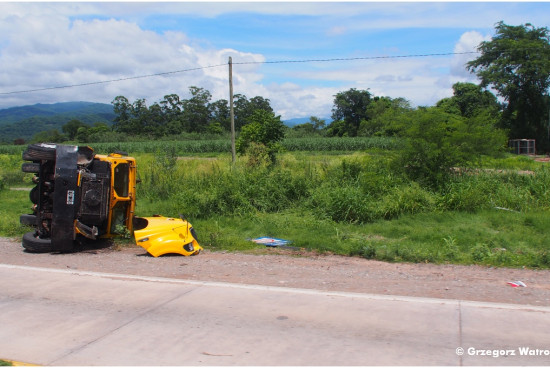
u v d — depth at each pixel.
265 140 23.88
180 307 5.73
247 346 4.59
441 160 16.59
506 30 54.53
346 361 4.25
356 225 13.19
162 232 9.49
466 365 4.18
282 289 6.49
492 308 5.65
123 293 6.32
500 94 54.38
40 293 6.34
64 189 9.30
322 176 16.84
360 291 6.53
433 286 6.93
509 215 13.61
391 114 18.58
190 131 93.62
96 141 84.56
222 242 10.77
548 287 6.96
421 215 14.01
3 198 20.22
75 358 4.34
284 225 12.90
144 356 4.38
